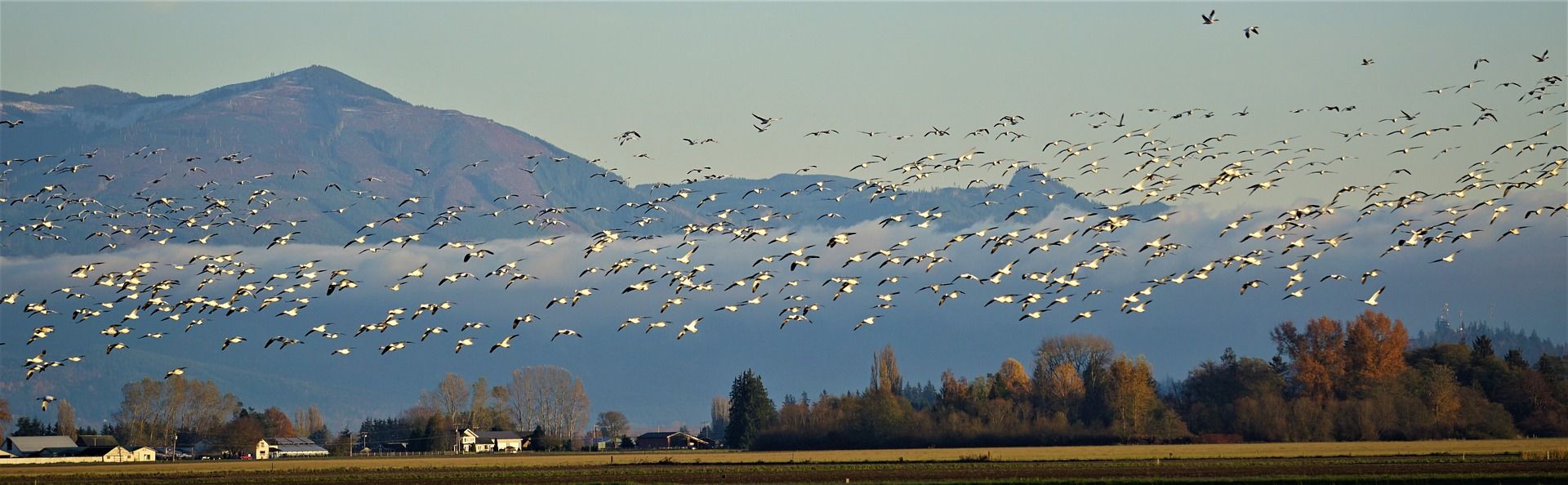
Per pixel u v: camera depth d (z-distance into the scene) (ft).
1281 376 652.48
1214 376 647.15
